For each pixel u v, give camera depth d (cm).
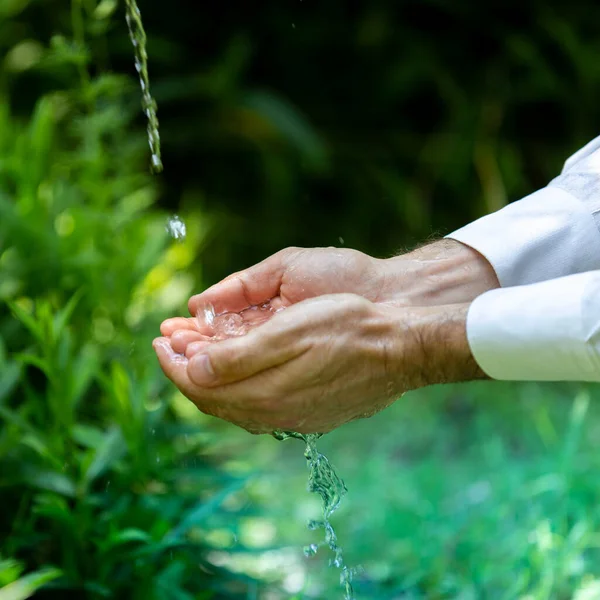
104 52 432
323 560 287
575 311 155
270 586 251
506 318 160
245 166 587
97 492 232
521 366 162
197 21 562
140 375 261
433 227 583
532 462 342
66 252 275
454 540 285
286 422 171
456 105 566
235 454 338
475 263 201
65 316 221
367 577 268
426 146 573
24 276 271
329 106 591
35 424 244
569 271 196
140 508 219
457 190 579
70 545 208
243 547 227
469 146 561
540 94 564
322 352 159
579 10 564
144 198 314
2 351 229
